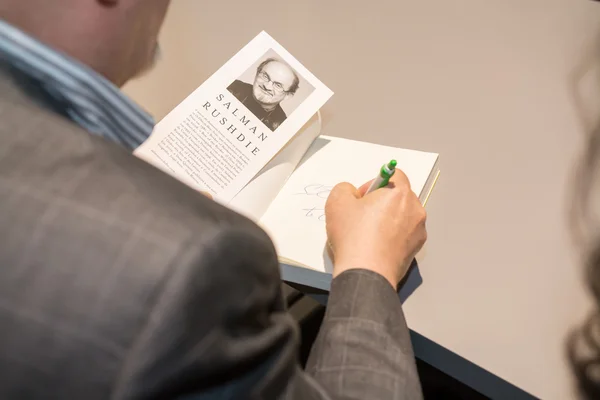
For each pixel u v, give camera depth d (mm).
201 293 293
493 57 781
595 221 610
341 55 814
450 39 811
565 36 792
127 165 339
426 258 605
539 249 598
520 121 709
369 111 748
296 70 736
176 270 291
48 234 302
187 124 692
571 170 655
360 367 475
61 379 287
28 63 377
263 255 337
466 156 686
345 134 731
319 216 647
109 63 457
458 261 600
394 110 744
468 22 829
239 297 318
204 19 891
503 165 671
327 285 612
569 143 680
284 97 718
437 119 725
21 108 352
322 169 701
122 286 289
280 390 376
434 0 865
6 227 304
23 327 290
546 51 778
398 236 568
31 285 294
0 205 309
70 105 413
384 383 467
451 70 775
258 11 890
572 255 589
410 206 586
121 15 435
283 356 371
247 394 351
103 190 318
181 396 315
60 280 293
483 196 647
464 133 707
